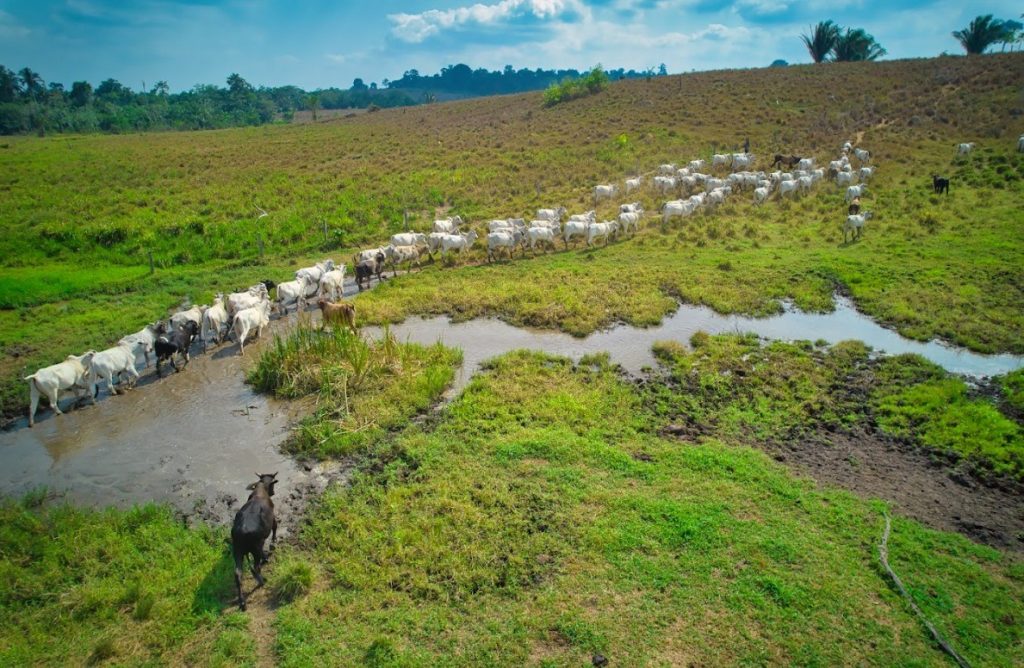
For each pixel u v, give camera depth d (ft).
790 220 88.53
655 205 100.94
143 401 45.47
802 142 143.13
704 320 58.34
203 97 450.30
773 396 43.24
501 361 49.16
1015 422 39.27
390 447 37.58
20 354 52.70
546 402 42.37
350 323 54.39
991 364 48.06
